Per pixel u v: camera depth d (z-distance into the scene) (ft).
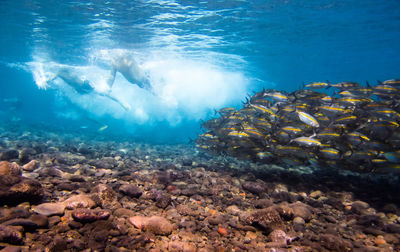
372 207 14.71
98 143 39.58
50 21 46.62
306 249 9.11
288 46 65.10
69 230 8.41
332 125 16.19
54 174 14.32
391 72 115.75
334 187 18.22
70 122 96.43
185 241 9.25
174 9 40.78
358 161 16.34
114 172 18.30
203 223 10.84
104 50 67.10
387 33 55.83
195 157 32.60
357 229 11.53
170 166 23.26
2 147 23.85
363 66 99.09
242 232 10.28
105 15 43.16
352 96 16.87
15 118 79.20
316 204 14.51
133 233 9.19
